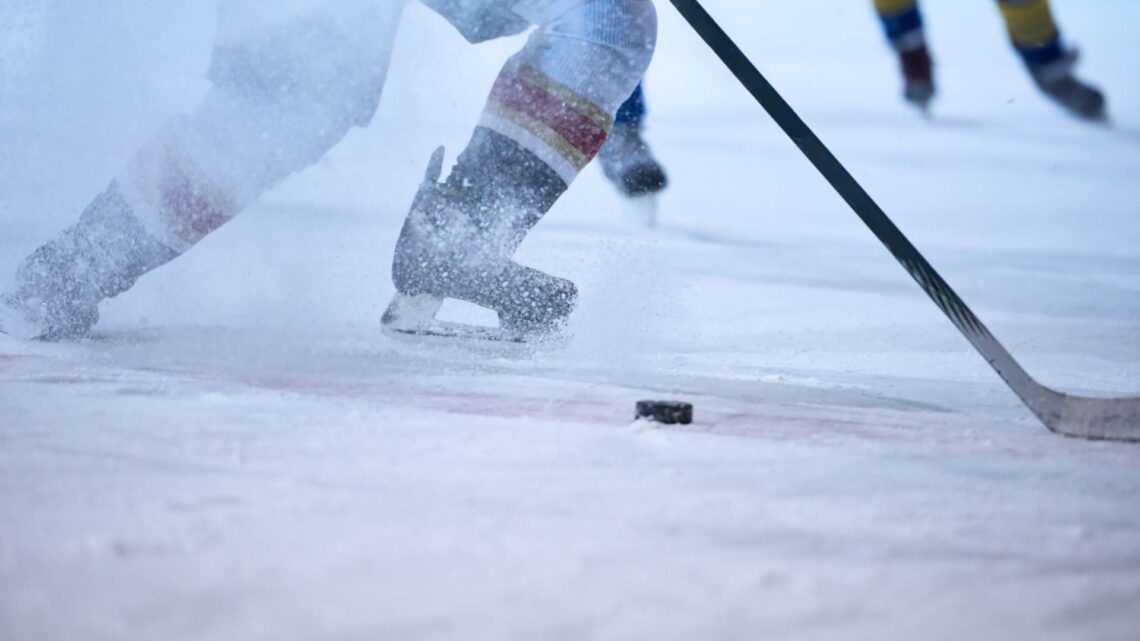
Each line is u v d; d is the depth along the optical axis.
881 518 3.42
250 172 7.20
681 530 3.19
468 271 7.30
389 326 7.34
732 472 4.06
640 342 8.09
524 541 3.02
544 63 7.16
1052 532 3.32
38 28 8.17
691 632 2.40
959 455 4.68
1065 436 5.46
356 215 8.91
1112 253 14.41
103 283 7.60
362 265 8.29
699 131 18.30
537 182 7.23
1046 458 4.71
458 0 7.31
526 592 2.61
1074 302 12.30
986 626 2.50
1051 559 3.03
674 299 11.09
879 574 2.84
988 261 14.00
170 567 2.74
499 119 7.21
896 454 4.62
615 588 2.65
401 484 3.67
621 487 3.72
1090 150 17.95
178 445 4.24
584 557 2.89
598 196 15.10
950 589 2.74
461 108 12.90
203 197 7.27
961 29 20.69
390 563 2.80
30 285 7.66
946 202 16.27
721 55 6.19
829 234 15.03
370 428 4.73
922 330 10.70
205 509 3.28
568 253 10.85
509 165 7.21
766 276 12.86
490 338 7.45
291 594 2.57
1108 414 5.39
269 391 5.79
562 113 7.16
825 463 4.32
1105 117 18.72
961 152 17.86
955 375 8.47
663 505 3.48
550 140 7.17
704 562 2.89
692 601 2.59
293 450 4.20
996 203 16.16
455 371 6.81
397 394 5.85
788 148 17.97
